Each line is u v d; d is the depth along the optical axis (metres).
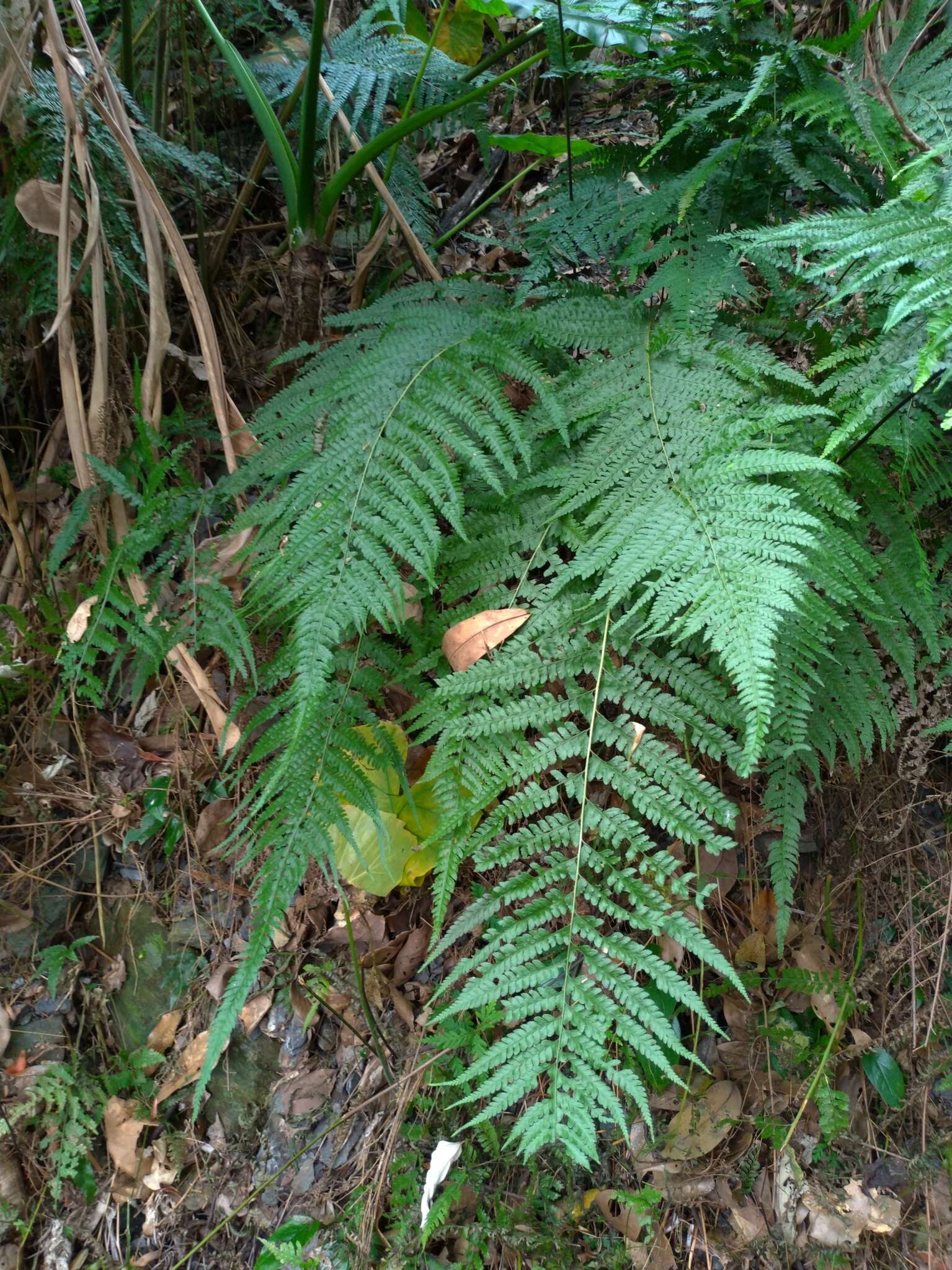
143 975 0.91
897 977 0.92
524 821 0.83
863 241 0.56
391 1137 0.85
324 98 0.90
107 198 0.84
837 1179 0.88
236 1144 0.89
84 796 0.92
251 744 0.89
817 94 0.67
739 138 0.71
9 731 0.92
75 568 0.90
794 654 0.68
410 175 1.01
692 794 0.64
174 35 0.99
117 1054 0.90
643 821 0.86
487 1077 0.83
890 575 0.73
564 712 0.67
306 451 0.67
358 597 0.61
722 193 0.75
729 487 0.61
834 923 0.93
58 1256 0.86
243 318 1.05
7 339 0.92
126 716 0.94
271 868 0.63
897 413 0.69
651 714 0.66
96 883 0.92
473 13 1.03
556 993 0.63
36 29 0.87
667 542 0.61
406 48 0.96
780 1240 0.86
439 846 0.68
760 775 0.90
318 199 1.03
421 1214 0.83
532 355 0.77
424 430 0.68
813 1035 0.91
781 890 0.75
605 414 0.71
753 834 0.90
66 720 0.92
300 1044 0.90
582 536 0.69
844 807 0.93
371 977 0.88
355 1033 0.86
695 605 0.58
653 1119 0.88
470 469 0.73
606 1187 0.87
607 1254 0.85
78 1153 0.87
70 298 0.78
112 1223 0.87
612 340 0.73
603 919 0.85
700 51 0.72
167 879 0.92
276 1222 0.86
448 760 0.67
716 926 0.90
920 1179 0.87
